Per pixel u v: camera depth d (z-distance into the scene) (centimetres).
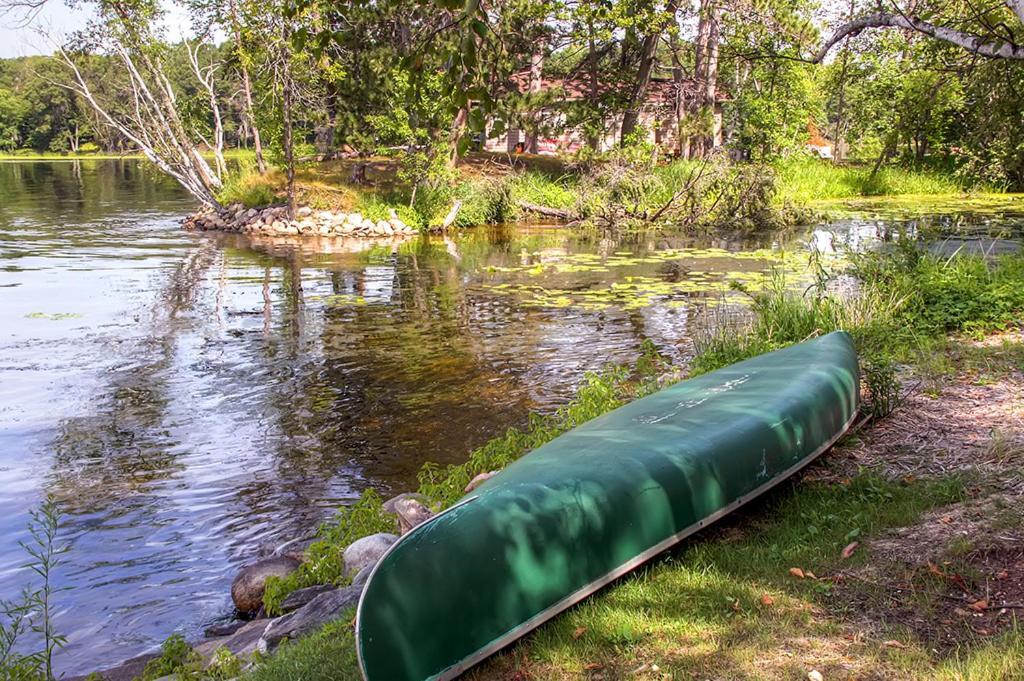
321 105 2869
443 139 2453
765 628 335
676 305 1336
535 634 345
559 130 3253
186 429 822
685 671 310
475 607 328
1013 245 1669
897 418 605
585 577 365
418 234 2442
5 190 4025
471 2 382
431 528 332
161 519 636
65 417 855
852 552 399
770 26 2022
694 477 420
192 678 402
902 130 2300
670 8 3086
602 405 710
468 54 398
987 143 2705
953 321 887
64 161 7581
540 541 353
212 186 2842
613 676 313
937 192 3156
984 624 328
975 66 1568
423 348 1112
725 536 436
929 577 367
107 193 3888
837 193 3125
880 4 821
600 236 2334
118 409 880
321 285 1588
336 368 1024
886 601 351
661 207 2602
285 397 917
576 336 1156
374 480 700
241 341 1159
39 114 9088
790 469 484
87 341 1156
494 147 3812
